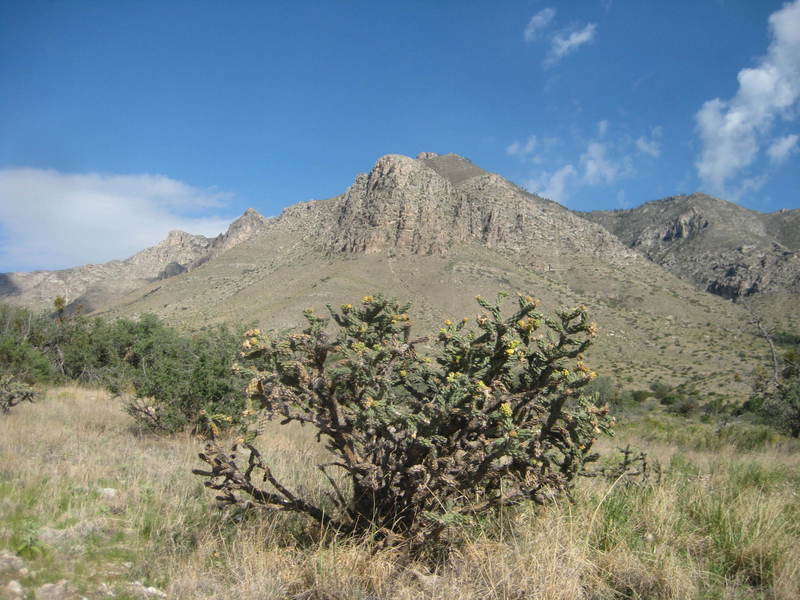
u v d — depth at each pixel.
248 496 4.43
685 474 6.35
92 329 22.55
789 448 12.06
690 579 3.31
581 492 4.50
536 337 3.73
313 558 3.23
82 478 5.07
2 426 7.65
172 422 8.24
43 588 2.98
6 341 15.79
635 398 47.88
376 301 3.71
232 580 3.20
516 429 3.33
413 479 3.45
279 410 3.46
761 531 3.98
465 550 3.46
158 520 4.10
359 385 3.69
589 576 3.26
